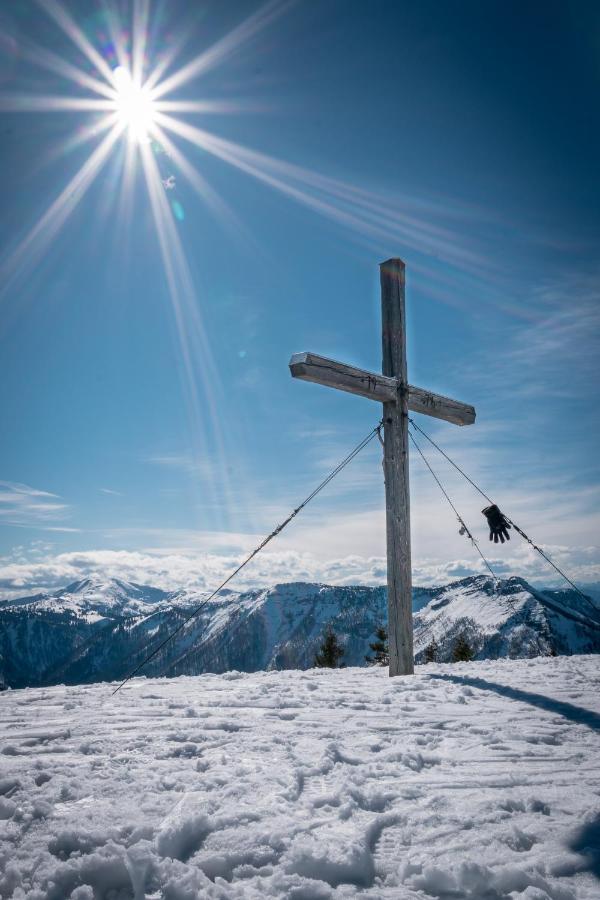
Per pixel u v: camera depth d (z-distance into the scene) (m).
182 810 2.22
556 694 4.69
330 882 1.81
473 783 2.57
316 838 2.01
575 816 2.22
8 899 1.72
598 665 6.76
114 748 3.18
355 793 2.40
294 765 2.81
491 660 7.97
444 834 2.07
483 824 2.14
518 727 3.58
